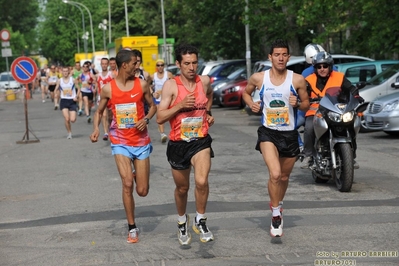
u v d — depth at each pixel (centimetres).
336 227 1263
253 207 1474
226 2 5556
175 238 1230
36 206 1588
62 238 1268
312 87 1680
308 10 3959
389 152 2283
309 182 1778
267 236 1216
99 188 1789
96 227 1346
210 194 1636
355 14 3928
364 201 1502
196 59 1120
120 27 13838
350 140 1617
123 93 1205
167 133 3192
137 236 1213
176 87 1125
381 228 1245
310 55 1695
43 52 18062
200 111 1125
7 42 4919
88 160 2352
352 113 1595
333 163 1602
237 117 3994
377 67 3372
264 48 5694
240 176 1892
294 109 1195
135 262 1086
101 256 1130
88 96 3962
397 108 2653
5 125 4138
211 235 1138
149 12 12062
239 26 5650
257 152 2392
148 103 1229
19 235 1306
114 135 1217
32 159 2467
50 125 3953
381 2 3641
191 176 1902
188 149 1127
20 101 7219
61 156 2498
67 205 1581
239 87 4431
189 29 7081
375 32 3716
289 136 1192
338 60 3759
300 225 1290
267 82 1184
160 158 2317
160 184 1805
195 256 1107
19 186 1888
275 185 1150
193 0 5734
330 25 3972
